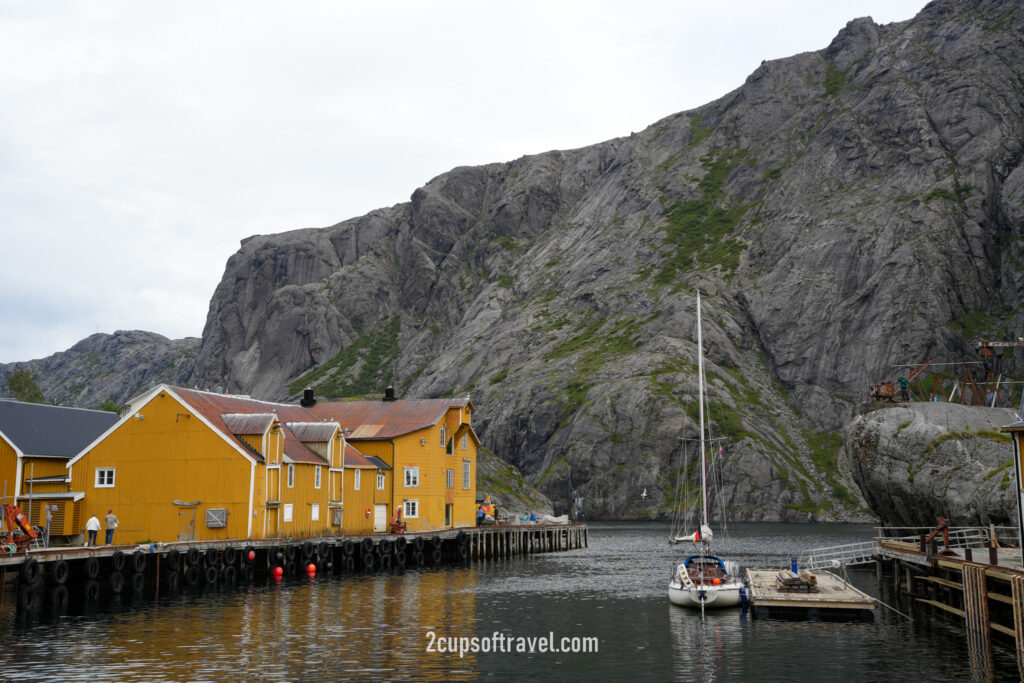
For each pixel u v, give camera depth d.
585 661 36.25
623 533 153.50
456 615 47.16
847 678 32.97
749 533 148.88
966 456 68.81
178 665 33.44
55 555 47.03
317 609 47.44
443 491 91.44
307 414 89.88
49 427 73.00
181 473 64.94
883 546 61.09
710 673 34.12
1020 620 33.38
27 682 30.62
